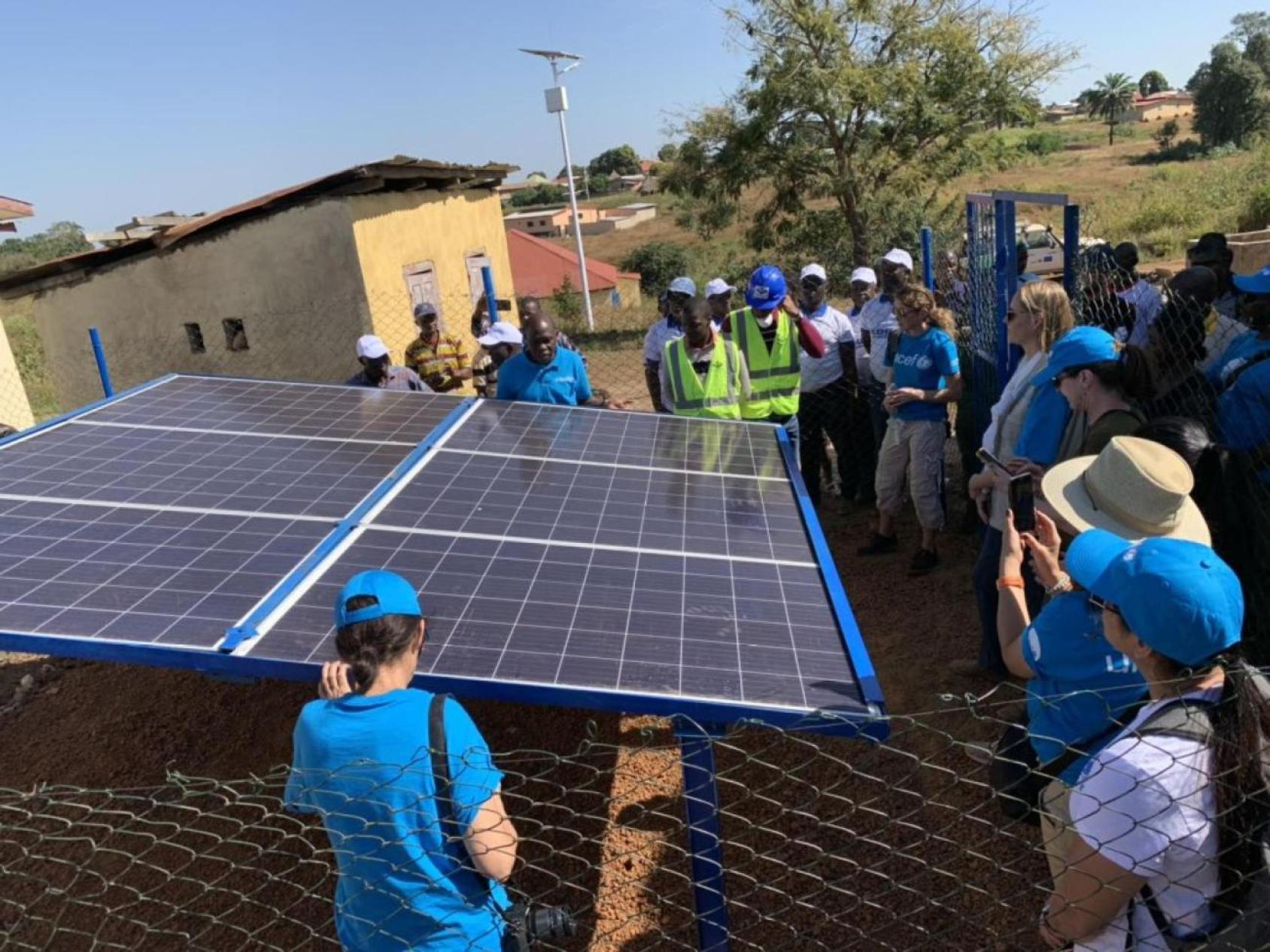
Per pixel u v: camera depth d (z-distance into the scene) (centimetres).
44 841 393
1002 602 265
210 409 476
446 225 1244
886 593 556
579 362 584
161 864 374
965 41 1912
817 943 286
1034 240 1755
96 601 269
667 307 689
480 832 203
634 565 324
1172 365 384
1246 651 281
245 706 486
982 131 2050
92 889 362
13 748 471
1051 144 7181
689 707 240
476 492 381
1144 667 181
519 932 225
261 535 319
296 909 344
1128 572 178
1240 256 1168
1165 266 2056
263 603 269
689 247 4344
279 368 1088
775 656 271
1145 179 4778
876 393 674
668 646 269
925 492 549
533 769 419
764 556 350
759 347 565
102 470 376
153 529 321
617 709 241
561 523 356
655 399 700
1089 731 220
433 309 746
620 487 410
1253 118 6297
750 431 526
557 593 294
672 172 2148
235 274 1063
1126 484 233
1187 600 167
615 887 340
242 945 329
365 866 209
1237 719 167
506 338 667
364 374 618
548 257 3666
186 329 1107
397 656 214
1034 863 321
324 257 1027
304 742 209
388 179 1055
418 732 204
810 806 368
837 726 238
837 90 1862
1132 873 170
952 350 521
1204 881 170
